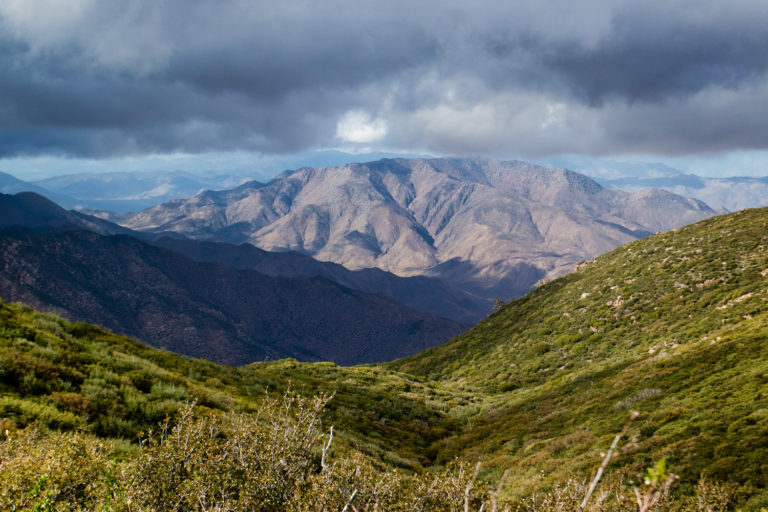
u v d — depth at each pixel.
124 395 16.66
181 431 7.79
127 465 7.96
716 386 24.97
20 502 6.36
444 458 31.11
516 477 23.48
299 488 6.50
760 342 29.22
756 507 13.16
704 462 16.97
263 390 28.91
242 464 7.05
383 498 6.78
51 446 8.12
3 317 20.73
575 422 31.17
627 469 18.77
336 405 36.03
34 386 14.62
